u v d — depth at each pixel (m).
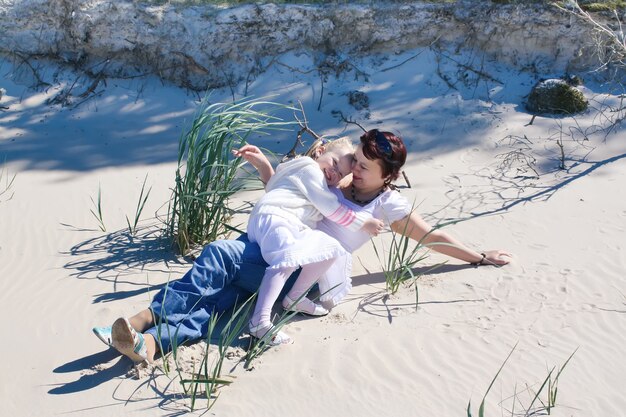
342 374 3.88
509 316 4.35
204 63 7.63
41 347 4.12
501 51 7.68
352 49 7.73
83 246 5.21
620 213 5.50
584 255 4.96
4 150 6.63
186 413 3.61
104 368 3.94
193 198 5.04
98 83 7.54
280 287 4.09
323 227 4.51
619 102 7.21
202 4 7.88
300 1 7.86
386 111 7.21
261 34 7.64
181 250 5.08
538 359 3.98
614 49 7.32
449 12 7.62
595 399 3.69
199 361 3.96
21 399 3.73
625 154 6.44
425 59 7.68
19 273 4.86
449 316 4.36
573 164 6.33
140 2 7.75
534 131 6.89
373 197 4.58
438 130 6.94
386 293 4.62
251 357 3.95
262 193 5.95
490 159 6.52
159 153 6.63
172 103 7.44
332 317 4.36
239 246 4.28
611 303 4.44
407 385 3.80
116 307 4.46
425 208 5.68
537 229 5.33
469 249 4.85
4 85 7.51
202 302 4.17
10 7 7.59
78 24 7.54
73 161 6.48
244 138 5.36
